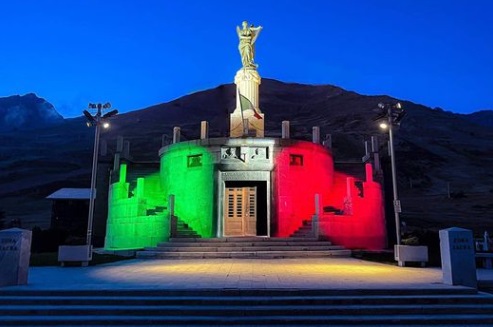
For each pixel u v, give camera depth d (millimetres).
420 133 133000
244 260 19047
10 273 10766
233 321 8312
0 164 115062
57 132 166625
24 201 82000
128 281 11609
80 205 40969
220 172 25734
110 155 33844
